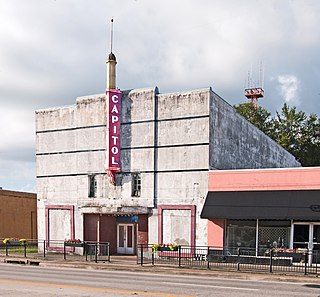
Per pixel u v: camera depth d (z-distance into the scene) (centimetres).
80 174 2795
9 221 3959
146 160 2573
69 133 2861
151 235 2534
